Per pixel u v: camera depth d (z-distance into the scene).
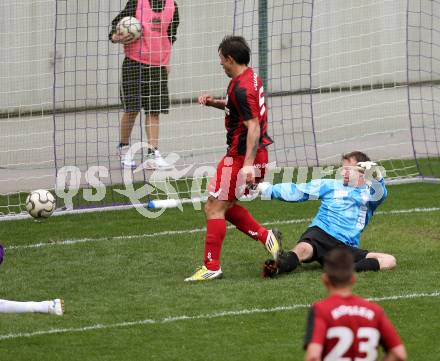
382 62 73.25
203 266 31.59
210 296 29.47
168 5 49.22
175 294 29.78
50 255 34.97
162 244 36.28
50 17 67.31
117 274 32.31
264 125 31.34
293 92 67.19
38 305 27.92
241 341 25.41
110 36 49.47
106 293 30.09
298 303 28.53
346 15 72.12
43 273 32.56
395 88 70.62
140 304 28.81
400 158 52.09
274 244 31.41
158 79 49.47
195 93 68.69
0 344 25.36
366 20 72.69
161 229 38.75
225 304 28.61
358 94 71.00
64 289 30.64
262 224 39.00
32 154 55.38
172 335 25.97
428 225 37.97
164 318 27.39
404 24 73.00
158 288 30.53
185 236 37.47
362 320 17.52
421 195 43.53
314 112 65.69
